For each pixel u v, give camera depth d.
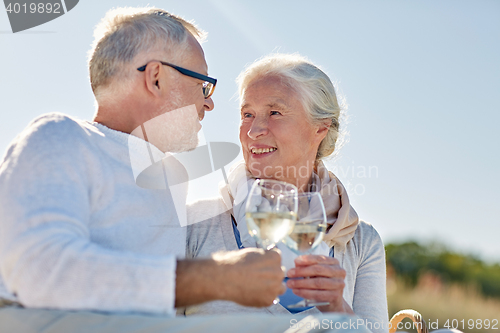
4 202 1.31
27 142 1.45
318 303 1.70
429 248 11.94
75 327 1.24
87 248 1.26
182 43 2.03
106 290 1.23
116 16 2.01
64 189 1.38
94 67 1.95
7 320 1.27
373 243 2.69
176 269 1.29
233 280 1.30
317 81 2.61
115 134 1.79
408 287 11.59
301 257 1.74
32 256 1.21
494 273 11.27
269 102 2.51
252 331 1.29
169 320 1.28
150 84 1.93
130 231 1.60
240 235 2.35
